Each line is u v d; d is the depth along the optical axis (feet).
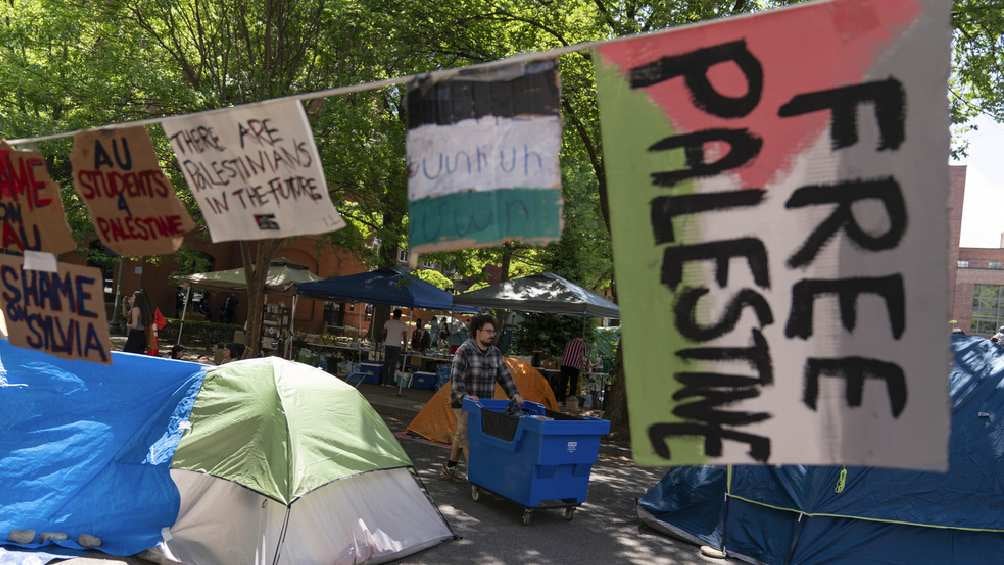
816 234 7.63
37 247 13.38
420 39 45.01
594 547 24.11
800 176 7.72
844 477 22.98
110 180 11.83
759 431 7.68
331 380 21.94
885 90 7.48
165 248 11.66
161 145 41.52
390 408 50.75
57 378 20.85
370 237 64.75
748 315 7.79
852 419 7.41
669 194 8.08
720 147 7.97
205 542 18.88
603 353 76.43
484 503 28.04
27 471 19.70
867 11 7.56
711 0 37.24
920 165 7.32
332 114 40.47
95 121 41.11
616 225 8.19
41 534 19.08
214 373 20.99
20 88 40.88
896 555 22.26
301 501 19.29
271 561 18.44
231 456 19.24
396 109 48.65
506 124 8.95
